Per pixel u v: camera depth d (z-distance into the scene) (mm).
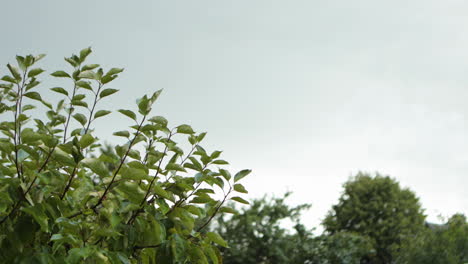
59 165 3064
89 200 2900
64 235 2611
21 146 2633
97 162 2699
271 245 13258
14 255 2465
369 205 26688
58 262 2477
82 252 2445
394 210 26672
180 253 2924
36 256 2469
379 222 25656
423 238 14922
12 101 3125
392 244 23922
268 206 14438
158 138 3217
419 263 14023
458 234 13828
